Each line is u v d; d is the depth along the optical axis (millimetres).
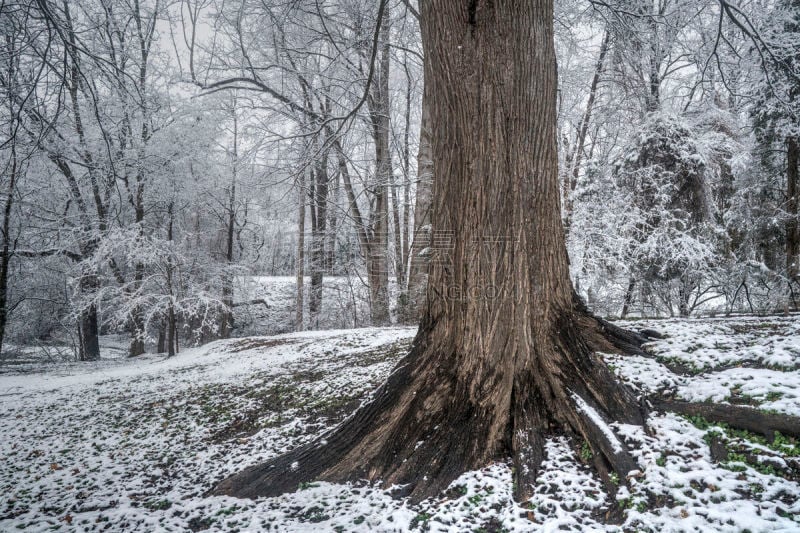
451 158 4004
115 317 15883
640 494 2912
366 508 3354
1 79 4613
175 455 5523
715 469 2977
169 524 3672
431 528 2957
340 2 13070
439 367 4004
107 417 7727
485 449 3586
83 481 5031
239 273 19875
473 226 3887
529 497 3098
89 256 16484
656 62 12070
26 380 13156
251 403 6992
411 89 19531
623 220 11773
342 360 8859
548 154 3990
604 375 3855
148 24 14820
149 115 15430
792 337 4531
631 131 12758
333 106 15523
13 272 16609
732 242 11750
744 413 3289
